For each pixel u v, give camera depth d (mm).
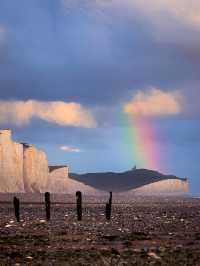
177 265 27312
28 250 33844
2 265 27328
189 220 64125
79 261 28781
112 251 32594
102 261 28641
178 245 36875
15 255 30938
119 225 56250
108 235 44844
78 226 54812
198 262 28297
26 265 27438
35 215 75188
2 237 42281
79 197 63969
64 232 47312
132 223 59188
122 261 28625
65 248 35406
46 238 42219
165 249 33875
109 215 65688
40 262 28438
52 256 30703
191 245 36906
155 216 72562
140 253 31844
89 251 33219
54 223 59125
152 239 41375
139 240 40656
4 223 59281
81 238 42344
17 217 63406
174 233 46750
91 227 53531
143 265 27328
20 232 48031
